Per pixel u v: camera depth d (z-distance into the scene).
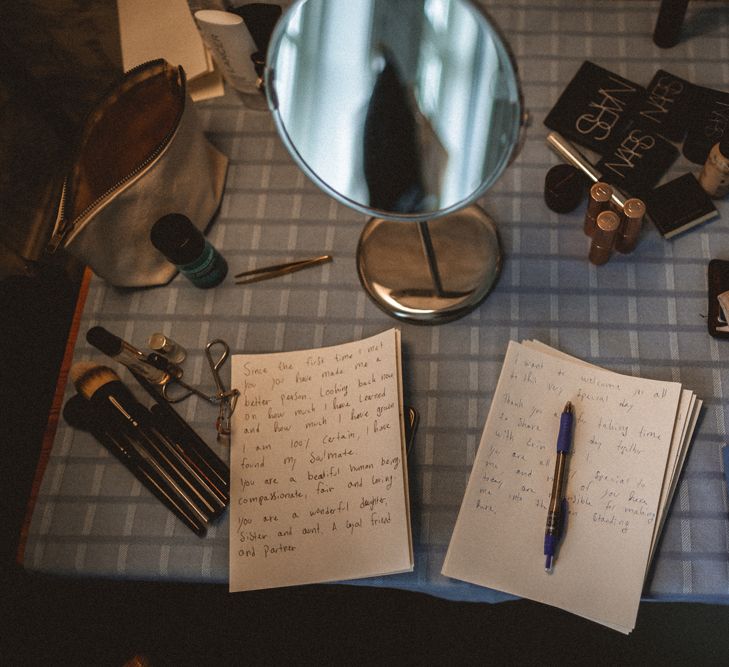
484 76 0.56
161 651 1.31
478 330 0.82
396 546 0.72
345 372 0.79
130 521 0.76
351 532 0.73
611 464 0.73
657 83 0.89
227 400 0.79
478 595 0.74
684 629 1.21
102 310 0.87
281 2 0.94
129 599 1.34
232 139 0.94
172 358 0.82
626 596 0.69
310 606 1.32
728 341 0.79
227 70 0.90
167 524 0.76
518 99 0.56
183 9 0.97
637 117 0.88
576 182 0.84
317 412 0.78
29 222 1.52
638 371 0.79
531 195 0.87
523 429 0.76
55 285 1.19
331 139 0.61
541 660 1.24
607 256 0.82
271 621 1.32
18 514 1.18
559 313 0.82
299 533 0.74
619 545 0.70
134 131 0.84
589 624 1.24
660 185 0.84
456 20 0.54
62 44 1.47
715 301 0.79
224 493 0.76
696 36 0.92
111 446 0.78
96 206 0.77
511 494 0.73
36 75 1.55
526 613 1.27
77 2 1.38
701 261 0.82
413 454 0.77
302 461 0.76
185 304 0.86
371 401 0.78
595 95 0.90
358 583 0.74
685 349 0.79
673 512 0.72
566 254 0.84
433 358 0.81
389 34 0.55
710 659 1.19
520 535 0.72
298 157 0.62
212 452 0.78
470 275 0.83
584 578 0.70
